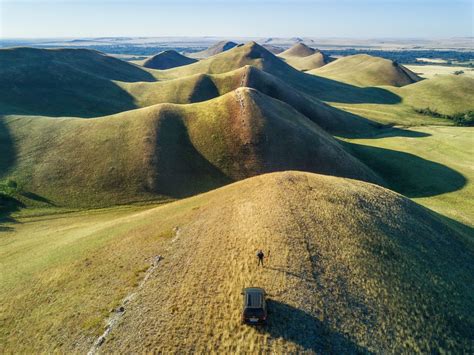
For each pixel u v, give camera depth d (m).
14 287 36.91
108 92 165.50
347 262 32.38
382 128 151.75
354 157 95.56
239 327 25.58
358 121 153.38
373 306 28.09
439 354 25.33
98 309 29.92
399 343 25.39
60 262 40.50
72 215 63.41
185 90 170.38
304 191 45.06
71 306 31.28
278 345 24.08
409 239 39.16
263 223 37.62
